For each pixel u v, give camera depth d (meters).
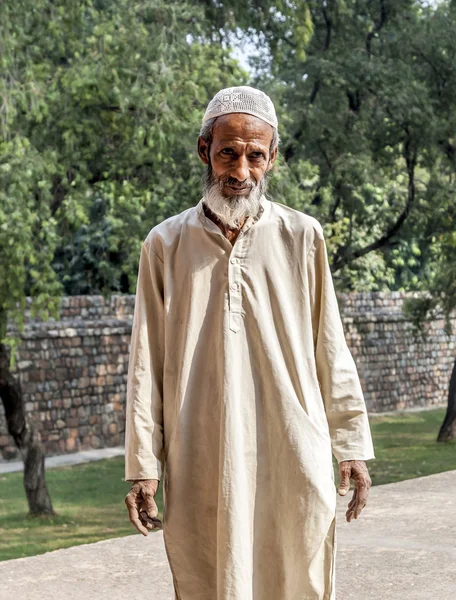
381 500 5.36
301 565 2.48
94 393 22.73
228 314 2.48
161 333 2.58
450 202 18.53
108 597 3.74
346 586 3.79
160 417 2.57
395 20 18.30
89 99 12.47
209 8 14.88
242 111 2.45
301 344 2.52
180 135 12.52
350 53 17.55
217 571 2.44
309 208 16.72
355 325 28.64
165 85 11.94
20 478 19.67
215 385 2.49
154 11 12.61
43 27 12.38
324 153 17.72
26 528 14.45
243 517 2.43
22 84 11.88
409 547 4.32
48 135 12.99
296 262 2.52
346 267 20.97
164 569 4.12
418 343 30.80
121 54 12.14
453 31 18.38
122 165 13.52
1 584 3.93
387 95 17.14
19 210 11.30
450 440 22.47
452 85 18.56
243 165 2.45
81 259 25.19
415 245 24.25
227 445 2.43
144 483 2.51
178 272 2.53
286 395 2.46
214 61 13.05
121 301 23.62
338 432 2.57
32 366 21.44
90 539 13.32
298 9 12.70
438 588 3.70
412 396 30.56
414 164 18.75
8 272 11.75
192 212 2.57
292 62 17.41
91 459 21.44
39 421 21.52
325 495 2.46
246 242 2.50
